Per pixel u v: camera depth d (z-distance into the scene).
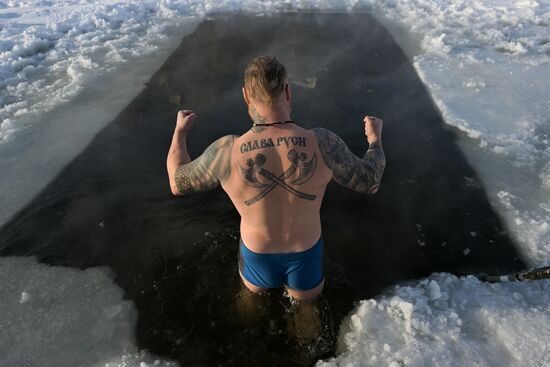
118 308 2.36
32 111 4.36
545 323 2.08
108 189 3.27
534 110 4.06
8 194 3.26
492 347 2.01
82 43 5.92
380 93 4.52
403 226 2.85
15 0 7.40
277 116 1.79
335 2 7.14
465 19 6.19
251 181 1.80
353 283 2.46
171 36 6.17
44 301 2.41
